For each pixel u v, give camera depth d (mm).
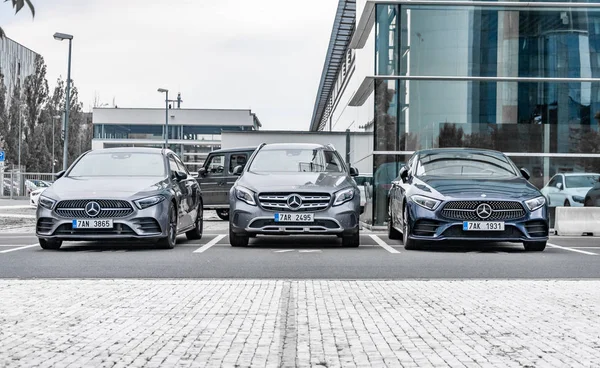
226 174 20391
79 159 11680
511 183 10711
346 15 28203
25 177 46781
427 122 17156
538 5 17234
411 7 17203
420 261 9000
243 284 6773
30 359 3863
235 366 3734
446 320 5035
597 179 17109
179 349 4105
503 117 17188
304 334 4543
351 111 23219
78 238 10031
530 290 6457
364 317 5133
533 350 4125
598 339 4430
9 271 7844
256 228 10469
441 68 17172
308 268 8234
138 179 10867
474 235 10102
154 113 75750
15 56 85812
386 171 17094
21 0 3861
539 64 17234
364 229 17578
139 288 6480
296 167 11648
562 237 14172
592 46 17297
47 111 65000
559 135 17188
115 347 4156
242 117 76500
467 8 17203
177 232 11094
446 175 11258
